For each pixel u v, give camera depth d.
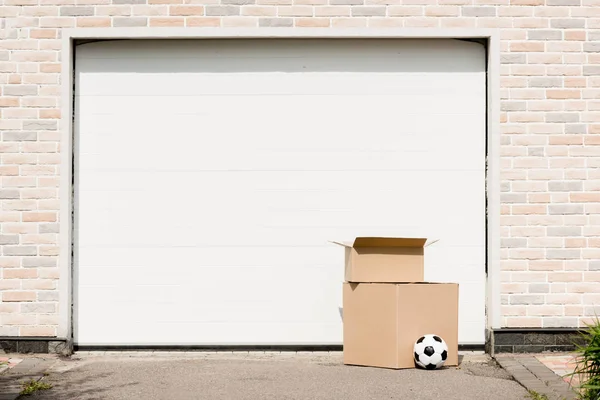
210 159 8.81
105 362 8.32
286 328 8.78
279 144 8.82
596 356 6.26
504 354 8.55
